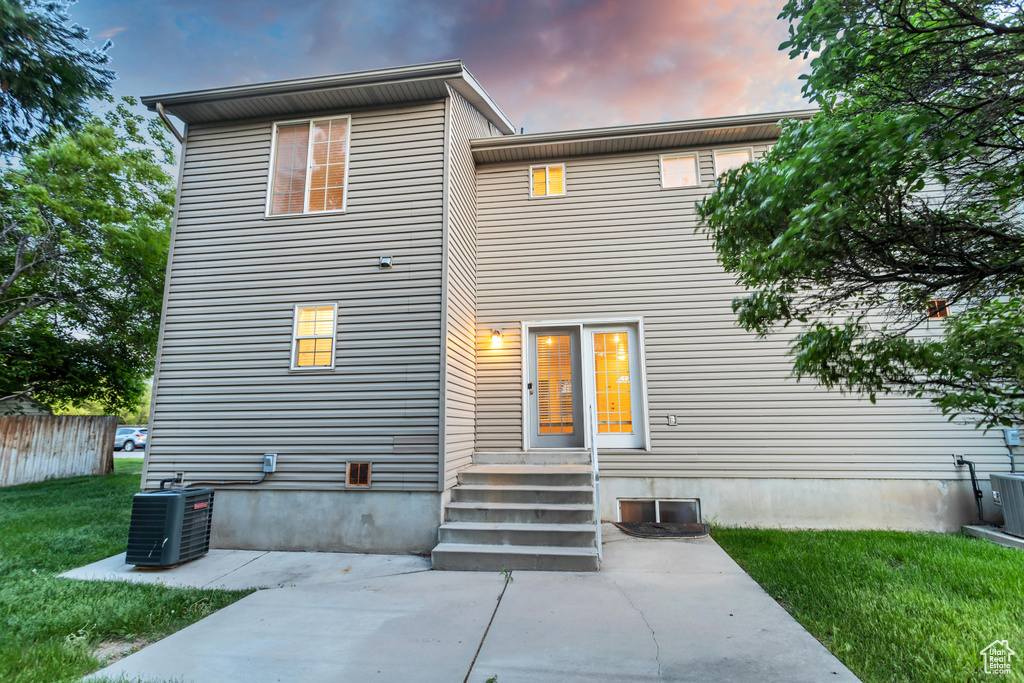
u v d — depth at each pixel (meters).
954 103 2.14
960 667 2.96
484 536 5.42
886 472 6.62
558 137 7.48
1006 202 2.10
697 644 3.39
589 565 5.00
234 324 6.52
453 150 6.73
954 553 5.20
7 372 11.95
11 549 5.77
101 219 11.61
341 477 6.03
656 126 7.31
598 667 3.09
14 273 10.94
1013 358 2.13
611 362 7.48
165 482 6.09
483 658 3.23
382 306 6.30
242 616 3.97
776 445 6.84
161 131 13.60
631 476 7.01
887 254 2.51
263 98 6.65
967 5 2.07
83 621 3.78
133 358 14.02
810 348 2.70
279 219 6.69
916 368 2.47
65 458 12.88
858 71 2.42
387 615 3.97
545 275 7.68
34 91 9.64
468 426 7.08
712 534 6.25
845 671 2.99
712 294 7.28
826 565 4.88
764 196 2.82
